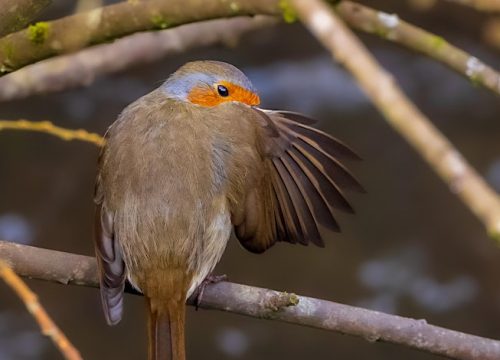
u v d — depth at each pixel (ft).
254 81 45.11
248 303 20.83
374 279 39.78
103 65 33.76
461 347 20.80
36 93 33.24
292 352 37.91
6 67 20.08
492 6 19.67
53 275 20.79
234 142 21.39
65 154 42.37
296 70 45.57
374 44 46.29
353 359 37.78
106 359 37.04
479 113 44.62
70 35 19.70
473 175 10.32
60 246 39.68
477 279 39.83
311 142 22.31
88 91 43.73
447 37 43.21
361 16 20.44
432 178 42.60
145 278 20.27
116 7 19.43
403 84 45.44
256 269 39.52
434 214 41.55
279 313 20.79
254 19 34.71
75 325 37.58
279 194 22.35
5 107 42.83
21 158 41.98
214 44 34.81
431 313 39.01
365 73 10.70
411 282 39.65
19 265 20.65
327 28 10.95
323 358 37.83
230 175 21.13
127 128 21.31
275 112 22.68
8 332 37.58
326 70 45.50
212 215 20.83
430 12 41.81
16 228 39.86
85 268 20.86
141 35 34.22
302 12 11.12
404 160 43.21
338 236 40.81
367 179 42.63
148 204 20.51
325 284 39.40
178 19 19.04
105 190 20.98
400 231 41.22
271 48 45.85
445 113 44.70
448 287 39.60
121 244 20.52
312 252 40.22
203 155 20.97
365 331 20.83
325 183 22.22
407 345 20.85
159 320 20.16
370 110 44.55
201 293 20.83
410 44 20.10
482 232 40.96
